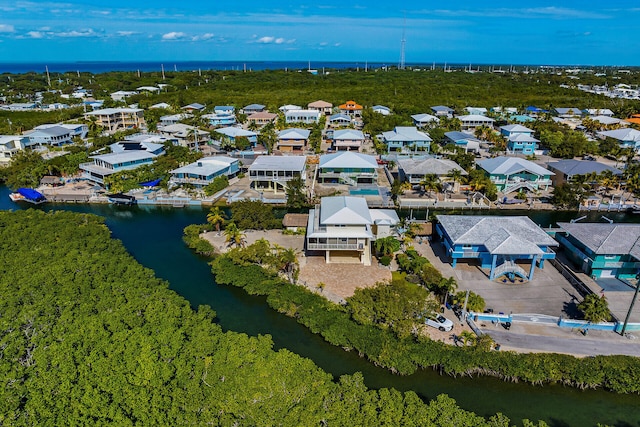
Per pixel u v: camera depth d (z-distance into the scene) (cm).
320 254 6431
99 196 9262
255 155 12181
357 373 3825
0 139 12000
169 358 3859
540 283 5628
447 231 6006
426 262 5897
